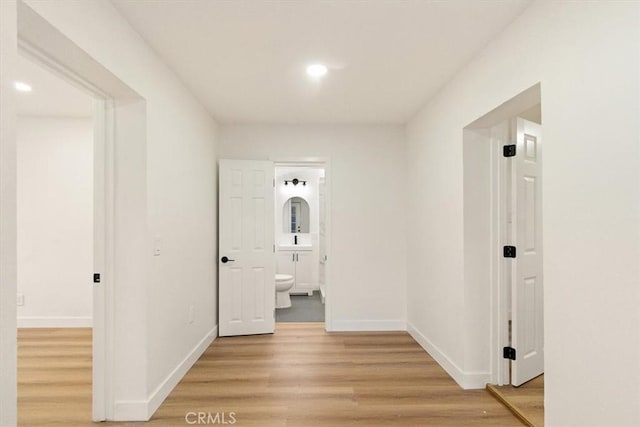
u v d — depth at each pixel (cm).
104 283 215
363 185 411
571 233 155
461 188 264
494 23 201
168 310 252
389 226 412
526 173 263
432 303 325
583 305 149
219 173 387
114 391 216
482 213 262
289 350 341
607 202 137
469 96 250
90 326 407
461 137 263
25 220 406
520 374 257
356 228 411
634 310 127
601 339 140
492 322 261
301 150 408
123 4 182
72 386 261
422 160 351
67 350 334
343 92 308
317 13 192
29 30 142
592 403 144
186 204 292
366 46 229
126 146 218
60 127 409
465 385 259
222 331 383
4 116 110
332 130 410
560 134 162
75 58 166
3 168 110
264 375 282
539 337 274
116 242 217
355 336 386
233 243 389
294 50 233
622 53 131
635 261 127
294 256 632
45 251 407
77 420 216
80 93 329
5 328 110
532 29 182
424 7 187
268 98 321
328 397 246
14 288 113
